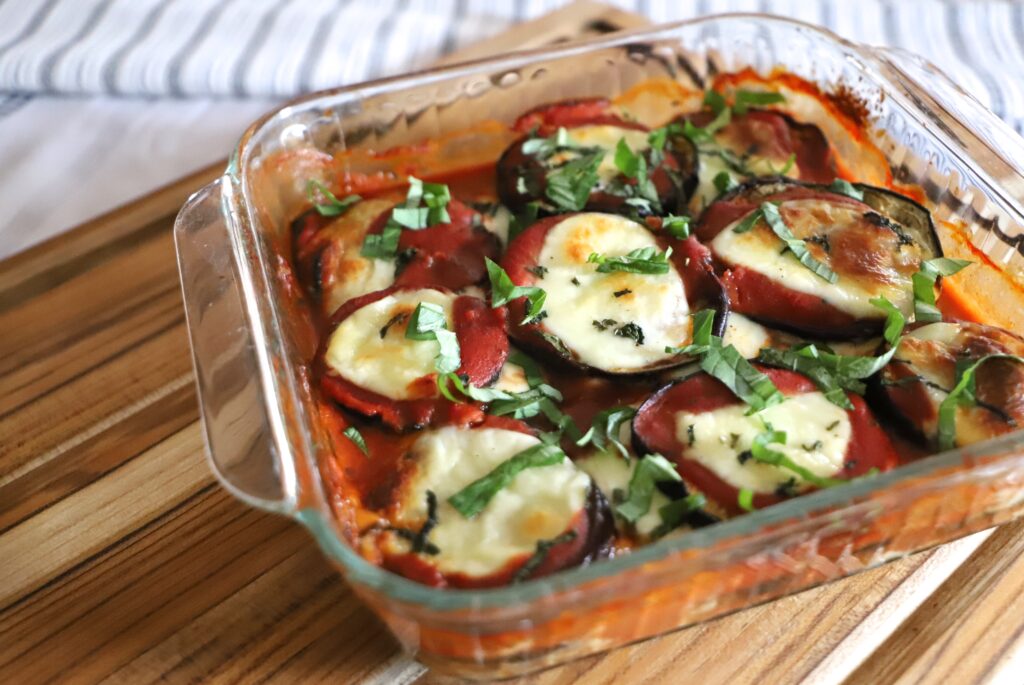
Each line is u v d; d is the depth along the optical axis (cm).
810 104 48
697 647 34
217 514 37
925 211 41
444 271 41
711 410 35
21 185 53
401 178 46
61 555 36
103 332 43
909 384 36
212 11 60
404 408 36
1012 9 60
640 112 48
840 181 42
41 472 39
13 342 42
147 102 57
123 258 45
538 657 33
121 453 39
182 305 43
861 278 39
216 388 33
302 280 41
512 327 38
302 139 43
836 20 60
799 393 36
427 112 45
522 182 43
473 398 36
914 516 33
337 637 34
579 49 46
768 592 34
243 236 38
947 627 34
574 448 35
